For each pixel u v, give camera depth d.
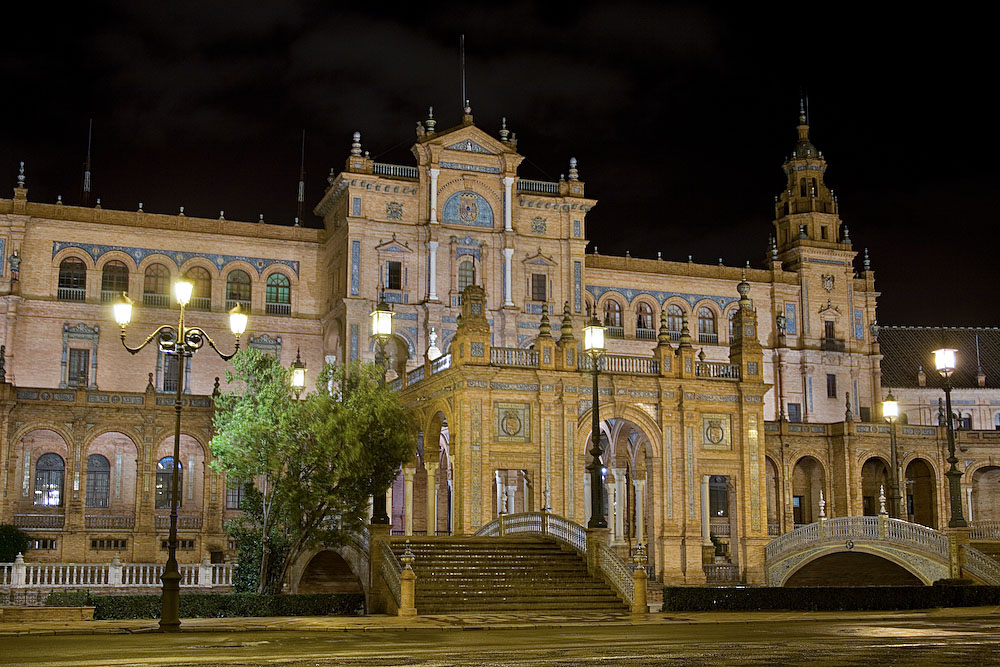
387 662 19.58
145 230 77.69
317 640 26.27
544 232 80.62
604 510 65.31
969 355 103.56
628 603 40.09
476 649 22.58
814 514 84.06
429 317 75.56
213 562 67.12
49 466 70.88
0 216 74.06
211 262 79.19
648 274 89.19
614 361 56.53
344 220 76.50
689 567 56.16
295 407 48.41
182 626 31.41
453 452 53.44
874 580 58.78
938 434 82.38
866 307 96.56
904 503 80.19
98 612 40.50
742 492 58.25
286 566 47.72
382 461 46.47
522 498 64.69
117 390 75.38
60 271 75.69
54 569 51.25
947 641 23.06
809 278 94.44
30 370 73.75
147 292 77.50
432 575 41.31
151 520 67.38
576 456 54.31
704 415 58.03
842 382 93.75
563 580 42.25
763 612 37.34
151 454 68.12
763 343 92.12
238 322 33.81
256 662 19.75
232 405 52.03
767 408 90.88
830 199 98.31
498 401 53.06
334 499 45.97
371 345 74.75
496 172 79.50
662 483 56.44
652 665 18.41
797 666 17.94
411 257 76.62
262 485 71.44
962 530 48.66
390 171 77.69
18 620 36.34
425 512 65.69
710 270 91.81
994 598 40.25
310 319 80.94
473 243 78.19
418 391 58.66
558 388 54.50
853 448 79.81
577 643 23.98
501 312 77.56
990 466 83.62
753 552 57.84
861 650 20.86
